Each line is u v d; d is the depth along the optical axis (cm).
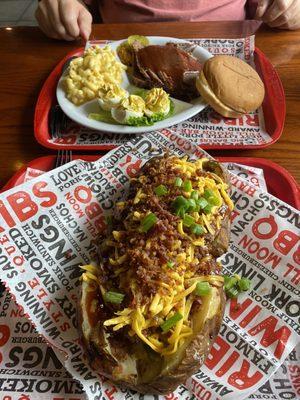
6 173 42
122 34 59
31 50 57
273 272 33
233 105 46
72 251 34
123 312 27
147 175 35
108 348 27
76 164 39
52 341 29
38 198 37
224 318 31
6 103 50
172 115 47
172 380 26
